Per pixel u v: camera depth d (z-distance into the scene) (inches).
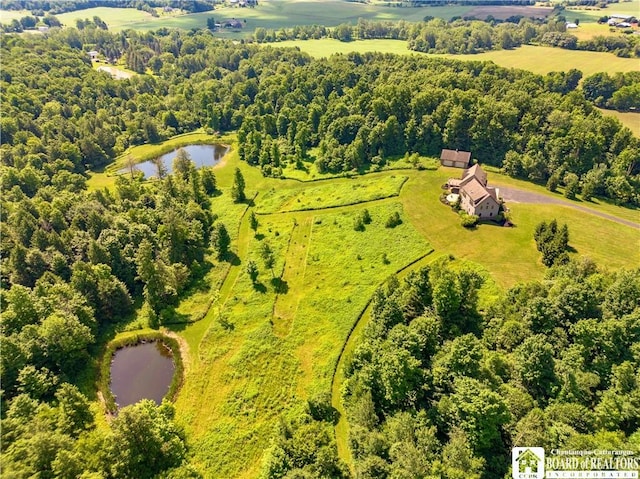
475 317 2901.1
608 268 3432.6
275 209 4675.2
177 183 4877.0
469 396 2043.6
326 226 4269.2
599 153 4766.2
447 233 4033.0
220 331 3164.4
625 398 2076.8
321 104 6658.5
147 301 3412.9
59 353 2748.5
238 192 4864.7
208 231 4333.2
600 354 2370.8
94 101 7130.9
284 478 1945.1
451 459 1883.6
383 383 2333.9
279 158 5649.6
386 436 2132.1
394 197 4653.1
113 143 6456.7
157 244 3875.5
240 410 2583.7
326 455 2062.0
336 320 3169.3
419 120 5669.3
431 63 6909.5
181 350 3034.0
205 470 2256.4
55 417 2145.7
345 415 2469.2
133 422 1990.7
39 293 3006.9
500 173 5098.4
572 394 2160.4
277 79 7598.4
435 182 4926.2
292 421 2476.6
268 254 3735.2
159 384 2795.3
